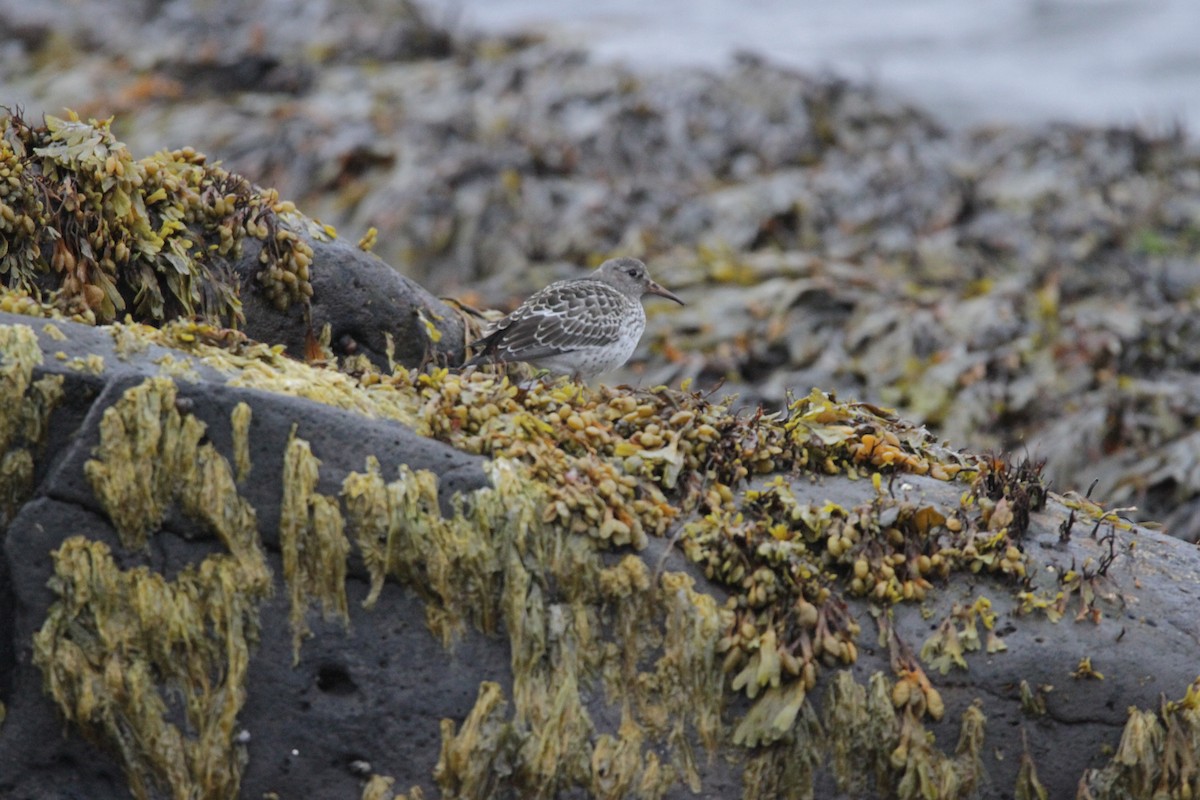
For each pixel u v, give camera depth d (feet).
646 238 102.32
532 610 39.83
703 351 88.22
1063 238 104.58
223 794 39.27
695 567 41.11
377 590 39.45
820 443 44.45
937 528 42.22
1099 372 84.23
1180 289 99.04
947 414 82.12
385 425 40.27
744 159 117.50
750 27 193.57
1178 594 42.55
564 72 128.88
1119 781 41.11
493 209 104.63
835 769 40.93
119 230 45.96
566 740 39.99
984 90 165.58
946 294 92.79
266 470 39.09
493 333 56.24
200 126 121.80
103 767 39.47
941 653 40.98
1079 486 77.05
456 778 39.81
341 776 39.83
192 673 39.01
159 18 155.74
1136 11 191.31
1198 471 75.10
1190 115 157.69
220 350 41.50
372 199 106.11
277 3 157.89
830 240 105.29
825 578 41.34
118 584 38.58
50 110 131.23
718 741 40.75
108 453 38.19
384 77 135.64
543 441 41.47
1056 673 40.96
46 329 39.34
